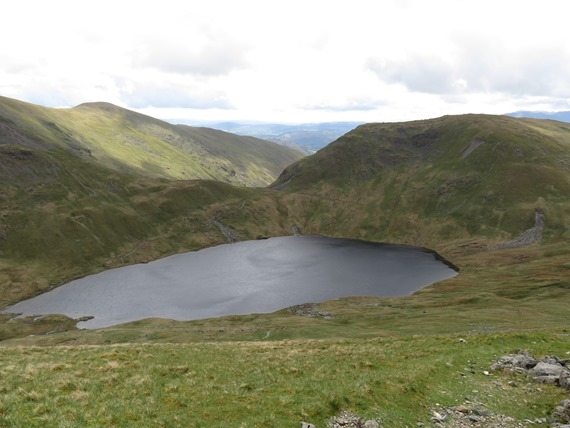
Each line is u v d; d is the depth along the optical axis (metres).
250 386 22.69
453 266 160.50
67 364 27.14
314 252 189.88
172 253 192.88
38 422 16.53
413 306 101.88
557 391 24.52
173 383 22.91
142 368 26.23
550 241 166.50
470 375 27.17
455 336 41.47
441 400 22.61
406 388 23.08
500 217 191.75
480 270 147.25
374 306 107.00
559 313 73.38
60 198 194.50
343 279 144.62
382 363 29.31
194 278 151.62
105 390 21.45
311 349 35.78
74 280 153.75
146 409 18.69
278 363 29.23
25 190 191.62
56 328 109.94
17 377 23.14
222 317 103.38
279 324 87.06
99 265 168.88
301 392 21.56
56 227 175.50
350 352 33.38
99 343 79.12
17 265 152.88
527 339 38.25
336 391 21.34
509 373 27.53
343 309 104.19
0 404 18.00
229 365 28.55
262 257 181.62
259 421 17.86
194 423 17.59
